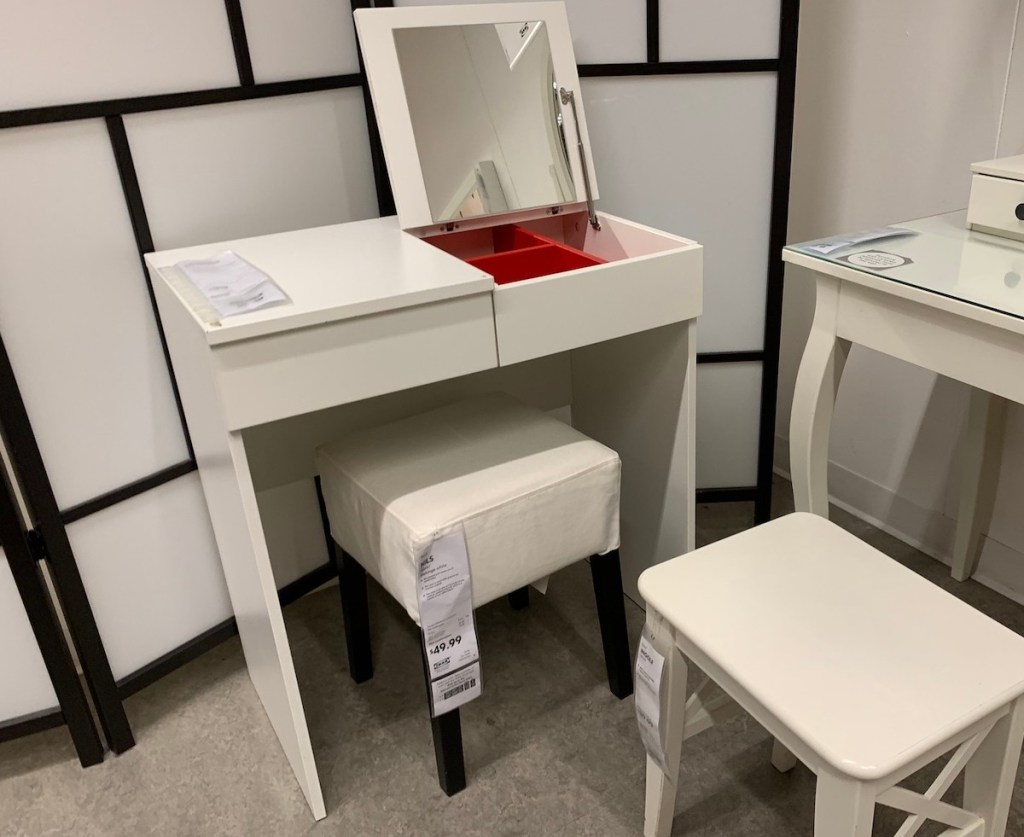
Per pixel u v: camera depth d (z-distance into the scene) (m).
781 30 1.50
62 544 1.29
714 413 1.80
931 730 0.80
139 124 1.26
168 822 1.29
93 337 1.28
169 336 1.28
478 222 1.40
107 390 1.31
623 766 1.33
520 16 1.42
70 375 1.27
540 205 1.43
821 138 1.75
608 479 1.27
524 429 1.35
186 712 1.50
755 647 0.90
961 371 1.08
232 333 0.97
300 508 1.63
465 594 1.17
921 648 0.89
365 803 1.30
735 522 1.90
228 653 1.64
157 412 1.38
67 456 1.29
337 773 1.35
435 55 1.36
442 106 1.37
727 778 1.30
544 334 1.18
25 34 1.13
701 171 1.61
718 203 1.64
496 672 1.54
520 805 1.28
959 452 1.65
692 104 1.56
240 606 1.40
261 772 1.37
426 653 1.17
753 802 1.26
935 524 1.74
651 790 1.15
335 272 1.16
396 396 1.59
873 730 0.80
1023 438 1.54
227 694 1.54
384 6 1.46
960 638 0.90
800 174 1.82
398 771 1.35
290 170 1.46
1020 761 1.28
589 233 1.50
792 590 0.98
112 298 1.29
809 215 1.83
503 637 1.62
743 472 1.85
